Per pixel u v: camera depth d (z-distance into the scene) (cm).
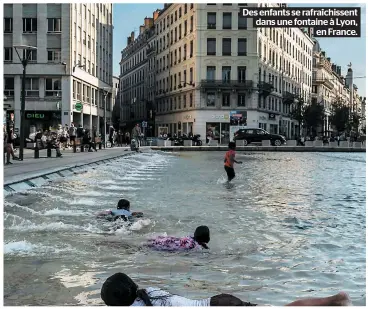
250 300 493
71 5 4719
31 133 4150
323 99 11244
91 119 5681
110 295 391
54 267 596
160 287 526
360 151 5088
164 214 1005
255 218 978
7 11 4684
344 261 649
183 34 6862
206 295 504
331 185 1678
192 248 692
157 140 5362
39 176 1541
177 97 7181
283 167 2584
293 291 525
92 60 5769
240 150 5025
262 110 6606
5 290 508
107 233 804
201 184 1652
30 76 4728
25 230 817
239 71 6278
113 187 1510
